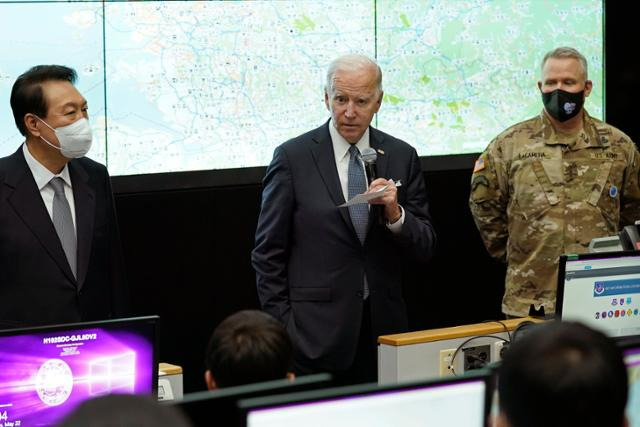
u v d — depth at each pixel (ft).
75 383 11.18
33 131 14.06
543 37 23.43
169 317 20.98
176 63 20.22
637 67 23.84
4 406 10.88
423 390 8.89
